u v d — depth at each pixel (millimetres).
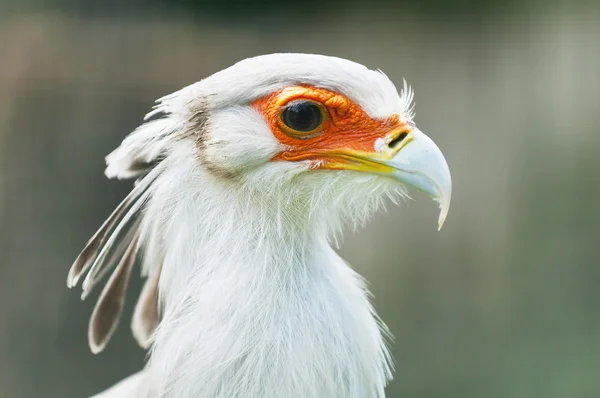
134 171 4711
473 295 13180
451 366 11938
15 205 12109
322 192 4520
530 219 14516
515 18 19359
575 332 12438
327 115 4438
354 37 19469
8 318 11094
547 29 18781
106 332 5035
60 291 11406
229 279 4246
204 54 17406
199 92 4422
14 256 11578
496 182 15344
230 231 4348
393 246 13781
